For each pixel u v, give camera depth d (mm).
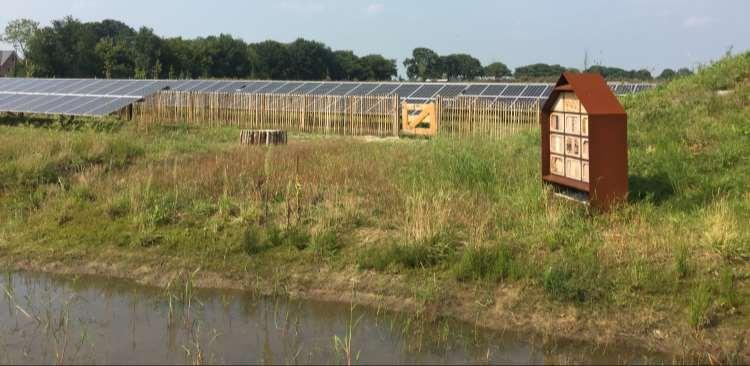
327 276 8320
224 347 6484
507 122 18922
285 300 7938
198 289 8398
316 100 22438
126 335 6816
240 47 80500
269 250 9039
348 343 6504
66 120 23469
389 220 9367
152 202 10734
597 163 8484
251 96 23672
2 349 6414
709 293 6660
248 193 10719
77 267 9281
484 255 7914
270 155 13594
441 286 7680
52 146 13852
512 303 7195
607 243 7809
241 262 8852
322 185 11000
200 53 74750
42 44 65312
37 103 26688
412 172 11453
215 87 31703
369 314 7438
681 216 8336
